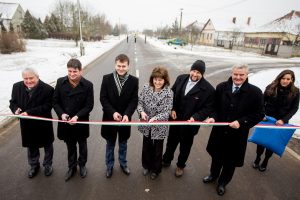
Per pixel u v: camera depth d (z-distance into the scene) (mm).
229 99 2959
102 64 14836
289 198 3217
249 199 3166
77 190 3180
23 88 3043
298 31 34656
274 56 33844
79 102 3109
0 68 12055
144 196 3129
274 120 3523
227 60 22391
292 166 3998
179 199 3107
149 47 34031
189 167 3848
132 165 3828
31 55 18766
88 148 4289
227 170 3193
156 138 3232
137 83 3229
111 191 3195
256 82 11164
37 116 3068
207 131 5316
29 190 3123
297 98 3471
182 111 3285
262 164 3795
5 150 4062
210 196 3197
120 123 2988
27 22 43812
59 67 12805
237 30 45188
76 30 33250
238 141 3039
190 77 3191
